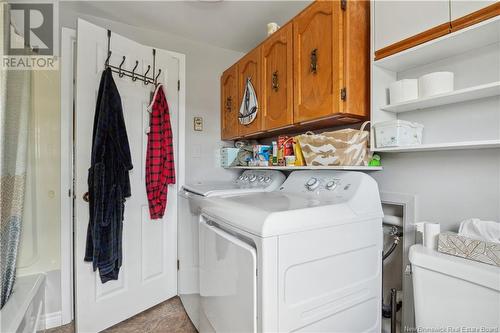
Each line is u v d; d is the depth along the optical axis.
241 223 1.01
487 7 0.86
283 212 0.97
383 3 1.18
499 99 1.00
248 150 2.19
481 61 1.05
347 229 1.12
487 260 0.87
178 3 1.76
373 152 1.37
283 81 1.59
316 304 1.01
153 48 2.00
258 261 0.90
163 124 2.01
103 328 1.69
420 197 1.26
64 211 1.78
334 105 1.24
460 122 1.11
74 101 1.71
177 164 2.22
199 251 1.49
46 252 1.70
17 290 1.34
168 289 2.12
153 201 1.93
